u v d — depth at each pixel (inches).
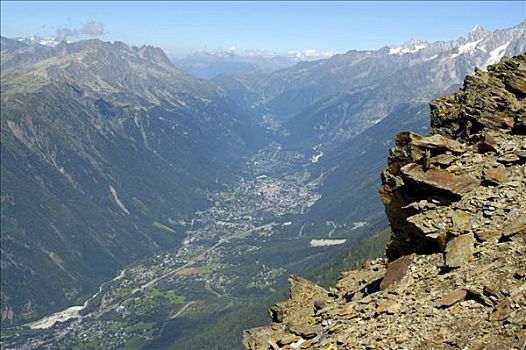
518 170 1446.9
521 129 1611.7
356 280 1585.9
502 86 1790.1
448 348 1009.5
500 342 967.6
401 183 1562.5
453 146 1609.3
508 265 1161.4
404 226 1555.1
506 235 1246.3
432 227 1397.6
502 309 1043.3
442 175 1499.8
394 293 1278.3
